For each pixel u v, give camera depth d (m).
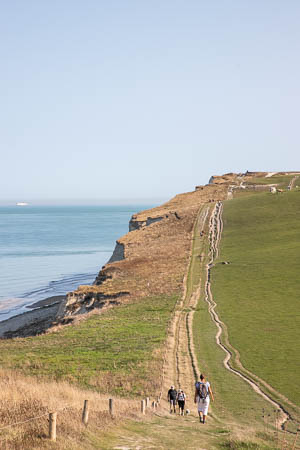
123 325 54.84
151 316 57.59
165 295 67.12
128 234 121.12
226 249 88.75
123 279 80.94
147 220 133.25
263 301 58.16
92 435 17.33
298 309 53.88
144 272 82.25
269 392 33.12
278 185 158.50
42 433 16.05
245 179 180.88
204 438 19.69
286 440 22.28
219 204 128.25
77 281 127.25
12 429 16.23
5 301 104.06
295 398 31.80
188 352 43.12
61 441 15.57
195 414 28.23
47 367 40.53
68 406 21.25
